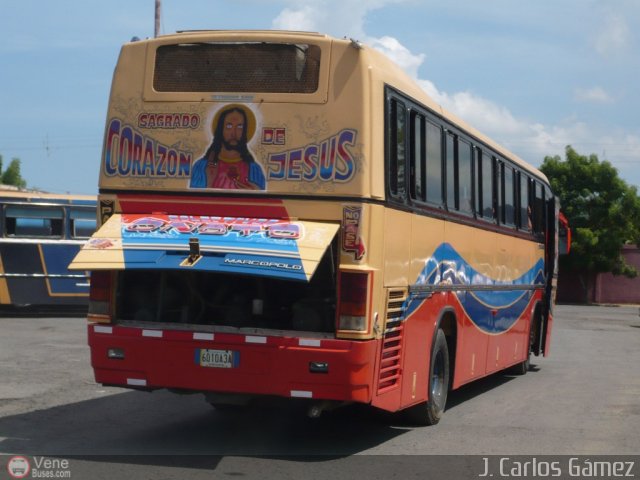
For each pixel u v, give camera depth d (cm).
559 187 5034
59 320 2312
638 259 5188
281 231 777
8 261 2317
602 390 1379
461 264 1114
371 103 801
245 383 778
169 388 811
